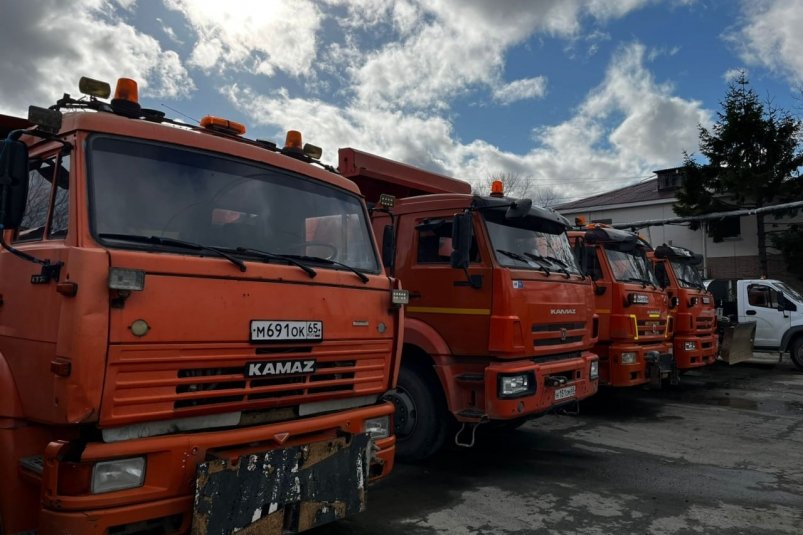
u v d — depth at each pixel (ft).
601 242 29.68
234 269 10.31
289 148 14.19
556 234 22.77
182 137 11.12
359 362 12.85
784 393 36.32
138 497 8.97
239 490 9.80
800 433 25.61
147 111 11.46
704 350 36.88
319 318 11.70
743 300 49.24
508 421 21.76
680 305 36.06
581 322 22.11
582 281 22.56
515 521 15.24
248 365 10.39
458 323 19.40
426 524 14.96
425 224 20.92
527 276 19.48
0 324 10.63
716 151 76.64
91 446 8.73
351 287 12.60
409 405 20.34
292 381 11.34
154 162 10.62
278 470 10.44
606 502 16.75
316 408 12.03
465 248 18.20
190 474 9.50
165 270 9.41
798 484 18.45
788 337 46.80
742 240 77.77
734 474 19.51
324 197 13.58
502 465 20.40
